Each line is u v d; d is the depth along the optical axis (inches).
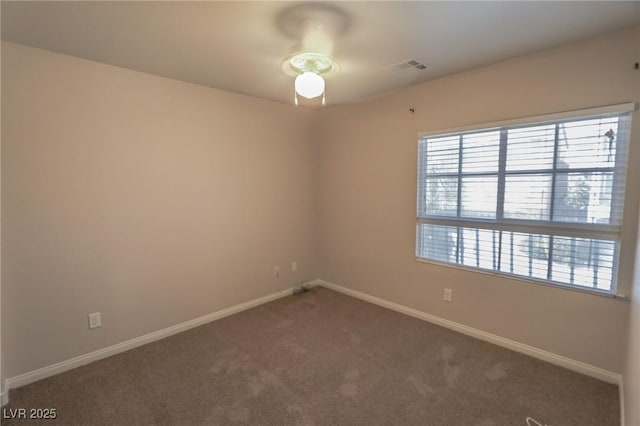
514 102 96.9
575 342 90.5
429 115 117.8
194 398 81.9
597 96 82.8
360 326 121.6
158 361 99.0
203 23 73.2
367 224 143.9
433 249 122.5
